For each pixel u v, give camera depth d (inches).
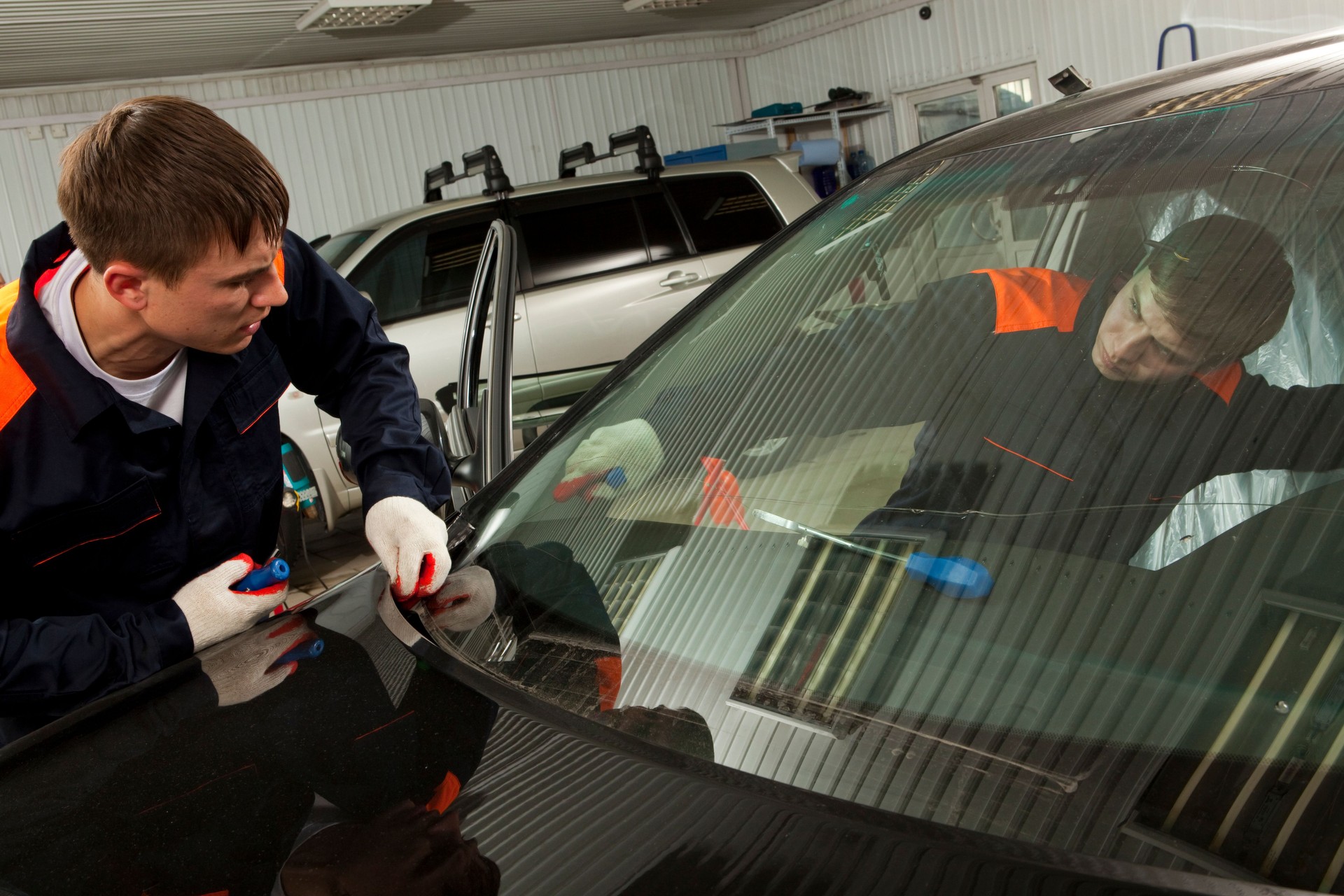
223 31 305.4
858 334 43.3
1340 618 24.5
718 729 30.0
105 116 37.7
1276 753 23.1
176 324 40.3
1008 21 340.8
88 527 46.3
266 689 38.4
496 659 37.1
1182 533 28.4
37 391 42.6
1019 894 21.4
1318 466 27.4
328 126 376.8
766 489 39.3
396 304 177.9
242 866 27.6
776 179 201.8
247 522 52.3
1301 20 265.4
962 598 30.6
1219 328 31.3
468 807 28.2
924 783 25.8
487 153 185.5
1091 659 27.2
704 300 54.8
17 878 29.2
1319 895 20.1
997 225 41.6
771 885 23.1
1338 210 31.3
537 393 179.6
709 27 428.5
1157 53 299.6
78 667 41.6
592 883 24.3
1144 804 23.3
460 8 323.9
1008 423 34.5
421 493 51.3
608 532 42.5
